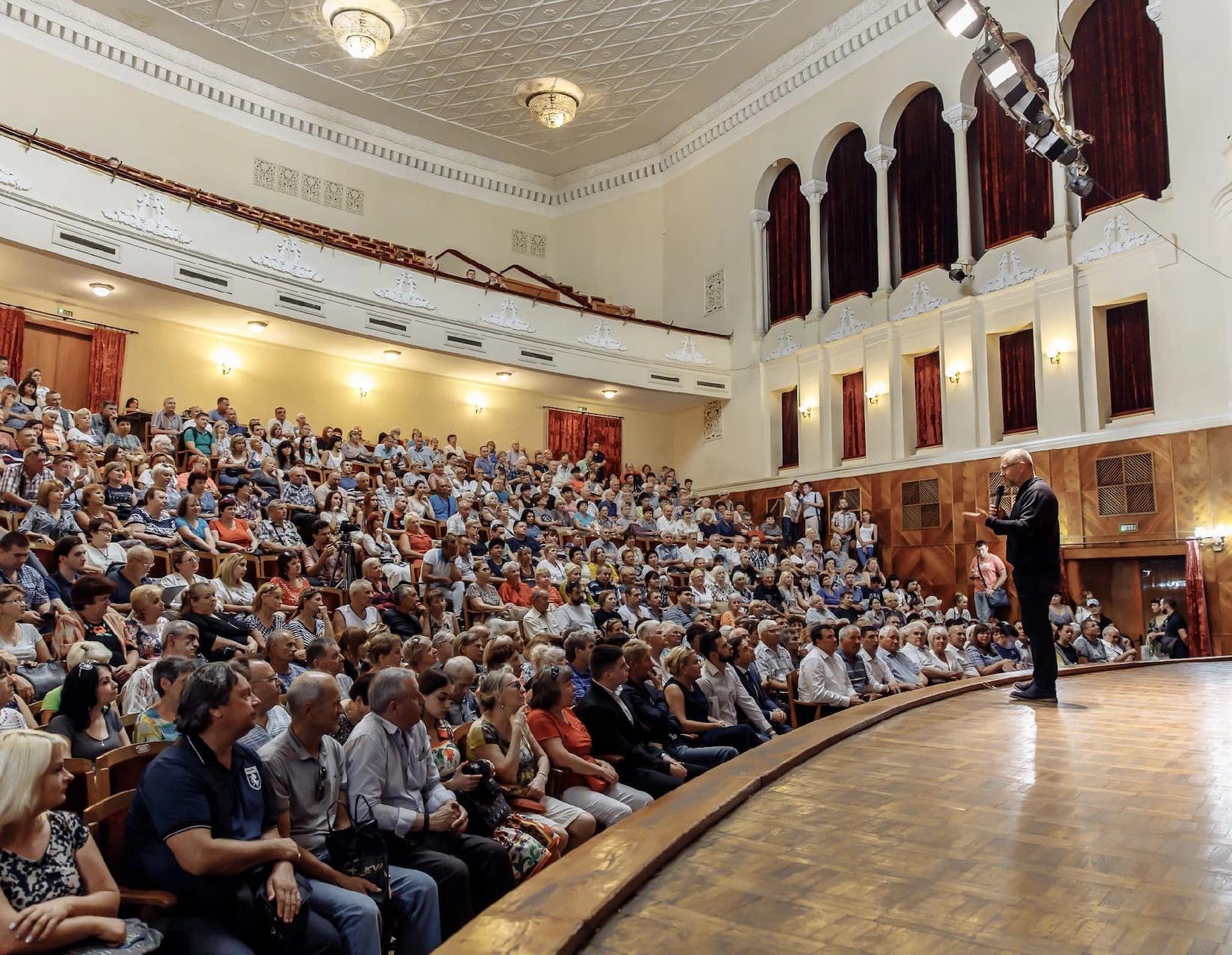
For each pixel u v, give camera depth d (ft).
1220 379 34.91
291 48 47.09
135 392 41.27
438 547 26.91
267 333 44.19
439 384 51.49
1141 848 7.01
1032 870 6.57
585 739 14.35
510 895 6.04
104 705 11.93
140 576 19.10
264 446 34.22
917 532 45.24
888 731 12.14
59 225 34.50
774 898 6.17
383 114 54.29
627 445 58.13
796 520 48.26
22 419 28.17
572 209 62.44
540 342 50.57
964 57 44.34
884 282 48.34
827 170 52.24
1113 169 39.52
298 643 14.75
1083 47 40.75
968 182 45.14
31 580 16.78
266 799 9.48
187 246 38.58
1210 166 35.40
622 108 56.08
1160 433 36.47
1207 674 19.79
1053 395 40.37
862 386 49.93
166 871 8.52
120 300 39.65
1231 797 8.43
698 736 16.78
